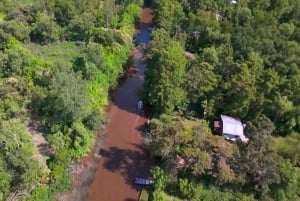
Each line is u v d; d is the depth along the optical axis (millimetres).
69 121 82500
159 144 75625
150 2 159375
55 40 117812
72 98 81375
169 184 76125
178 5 128750
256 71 94875
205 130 80062
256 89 93375
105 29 117062
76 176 79000
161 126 78500
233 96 94000
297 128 96438
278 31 117500
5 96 86562
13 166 68750
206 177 76875
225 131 89562
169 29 124312
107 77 102812
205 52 102188
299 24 126688
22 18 119438
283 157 83125
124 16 128625
